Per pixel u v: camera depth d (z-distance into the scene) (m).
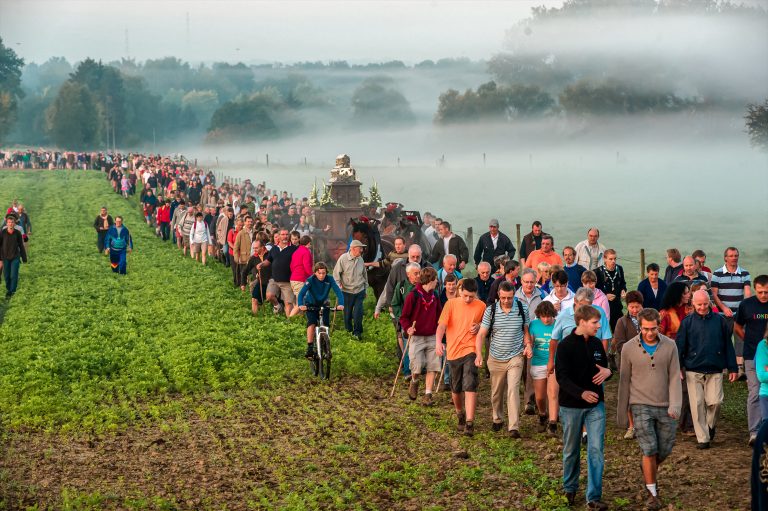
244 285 27.73
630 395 10.90
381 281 23.70
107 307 25.97
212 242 34.94
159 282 30.31
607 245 58.16
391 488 11.79
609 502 10.92
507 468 12.19
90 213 55.59
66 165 98.56
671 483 11.49
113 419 15.44
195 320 23.42
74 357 19.58
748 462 12.22
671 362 10.78
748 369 13.09
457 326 13.88
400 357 18.09
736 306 16.17
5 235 28.11
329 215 32.34
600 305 14.79
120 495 11.84
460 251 21.97
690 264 16.45
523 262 21.31
